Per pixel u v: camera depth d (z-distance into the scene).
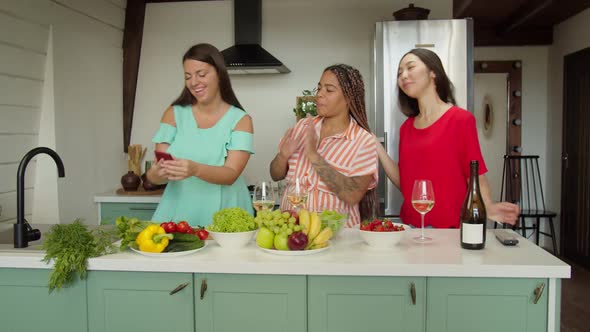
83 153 3.62
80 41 3.57
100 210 3.79
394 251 1.74
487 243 1.86
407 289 1.58
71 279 1.67
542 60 5.80
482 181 2.08
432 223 2.17
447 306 1.58
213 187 2.28
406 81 2.17
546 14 5.10
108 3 3.95
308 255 1.69
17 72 2.95
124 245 1.73
